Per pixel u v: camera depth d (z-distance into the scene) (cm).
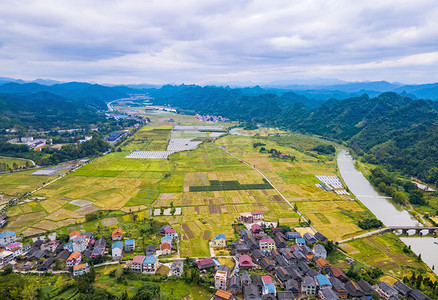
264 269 14425
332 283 13025
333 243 16925
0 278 11981
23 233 17325
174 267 13675
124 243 16200
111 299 11525
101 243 16000
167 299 11869
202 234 17575
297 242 16550
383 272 14350
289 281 13050
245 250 15712
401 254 16100
